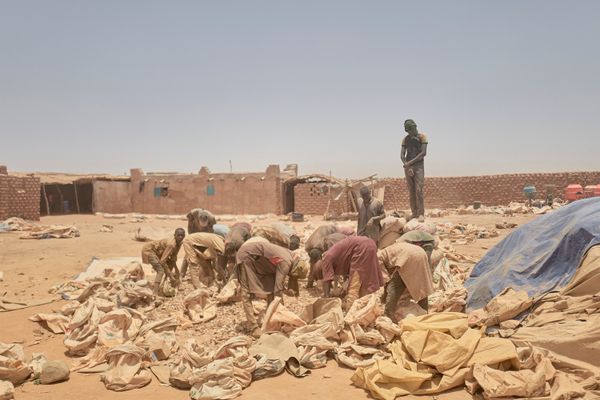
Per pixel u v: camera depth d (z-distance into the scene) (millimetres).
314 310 7820
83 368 6859
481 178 34781
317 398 5703
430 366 5969
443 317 6875
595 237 7266
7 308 9797
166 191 37781
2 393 5801
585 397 5152
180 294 10258
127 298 9211
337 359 6793
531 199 31047
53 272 13398
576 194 28281
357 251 8281
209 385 5902
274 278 8250
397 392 5672
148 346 7246
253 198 34906
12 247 17922
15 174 38281
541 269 7828
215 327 8344
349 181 31562
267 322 7422
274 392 5887
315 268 8711
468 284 9547
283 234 11039
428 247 9945
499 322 7082
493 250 9664
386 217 12281
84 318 7859
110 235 22375
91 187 41844
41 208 39781
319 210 33156
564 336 6113
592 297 6605
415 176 17125
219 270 10523
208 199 36188
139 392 6086
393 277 8070
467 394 5629
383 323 6895
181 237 10328
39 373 6574
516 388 5258
